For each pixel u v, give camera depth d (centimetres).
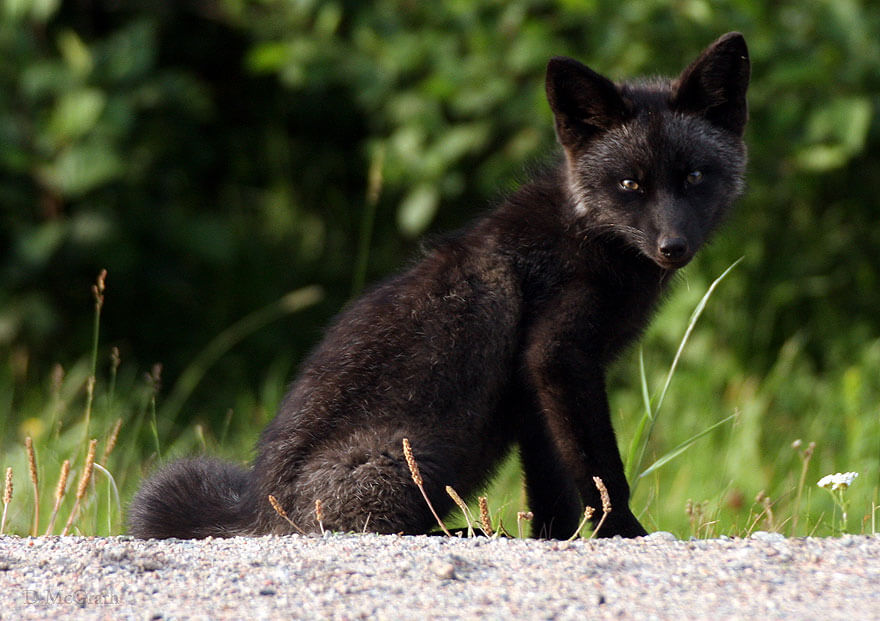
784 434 1181
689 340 1277
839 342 1331
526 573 507
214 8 1488
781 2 1246
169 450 1116
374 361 705
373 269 1572
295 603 478
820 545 543
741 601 464
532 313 737
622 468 709
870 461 1026
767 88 1220
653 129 756
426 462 680
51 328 1304
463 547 556
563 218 756
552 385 714
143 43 1291
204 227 1365
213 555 554
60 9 1427
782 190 1324
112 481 759
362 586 494
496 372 727
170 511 727
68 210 1329
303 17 1359
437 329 714
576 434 708
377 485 667
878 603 457
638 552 539
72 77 1258
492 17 1269
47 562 544
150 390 1019
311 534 614
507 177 1247
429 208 1283
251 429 1235
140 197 1351
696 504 828
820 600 463
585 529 772
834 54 1198
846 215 1416
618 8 1200
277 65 1325
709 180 768
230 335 1455
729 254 1323
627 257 756
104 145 1238
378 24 1316
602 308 736
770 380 1268
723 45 768
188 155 1482
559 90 780
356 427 689
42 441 997
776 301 1332
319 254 1580
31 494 864
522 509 880
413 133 1279
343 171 1627
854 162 1393
